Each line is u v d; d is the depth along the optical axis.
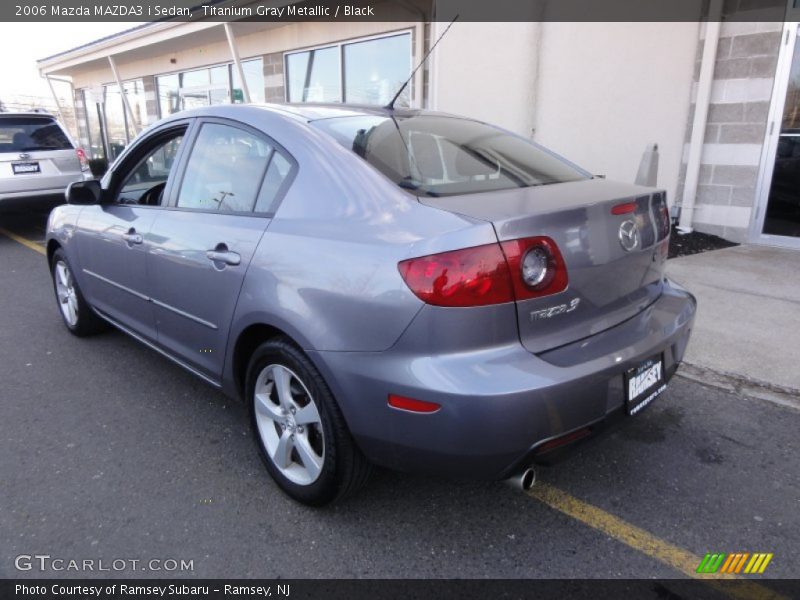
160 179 3.53
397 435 2.15
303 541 2.45
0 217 11.17
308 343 2.31
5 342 4.65
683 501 2.67
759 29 6.41
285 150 2.67
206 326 2.93
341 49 10.91
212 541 2.45
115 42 13.69
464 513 2.61
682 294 2.87
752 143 6.68
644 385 2.42
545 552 2.38
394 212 2.24
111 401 3.66
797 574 2.26
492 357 2.04
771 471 2.88
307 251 2.36
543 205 2.25
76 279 4.33
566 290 2.19
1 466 2.97
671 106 7.23
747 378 3.70
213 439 3.22
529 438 2.03
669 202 7.49
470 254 2.00
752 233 6.86
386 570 2.30
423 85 9.71
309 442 2.57
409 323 2.05
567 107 7.99
